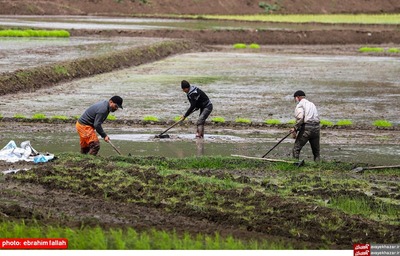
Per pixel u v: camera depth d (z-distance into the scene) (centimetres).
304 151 3928
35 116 4603
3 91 5528
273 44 11762
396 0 19425
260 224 2448
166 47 9325
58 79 6288
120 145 3934
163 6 16912
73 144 3916
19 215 2427
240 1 17825
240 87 6222
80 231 2108
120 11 16350
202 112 4119
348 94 5919
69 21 13100
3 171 3183
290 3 18362
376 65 8275
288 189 2970
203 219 2541
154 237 2098
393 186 3122
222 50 10300
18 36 10088
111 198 2777
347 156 3794
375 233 2389
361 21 15538
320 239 2328
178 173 3123
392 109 5278
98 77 6756
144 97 5597
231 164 3441
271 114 4962
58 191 2872
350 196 2852
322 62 8562
